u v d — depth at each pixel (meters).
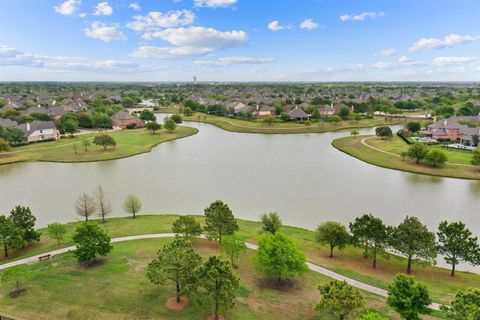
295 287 34.34
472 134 112.38
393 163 87.81
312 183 72.62
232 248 37.03
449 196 64.75
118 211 58.12
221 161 92.38
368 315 24.45
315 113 171.12
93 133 136.00
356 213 56.72
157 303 30.86
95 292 32.38
